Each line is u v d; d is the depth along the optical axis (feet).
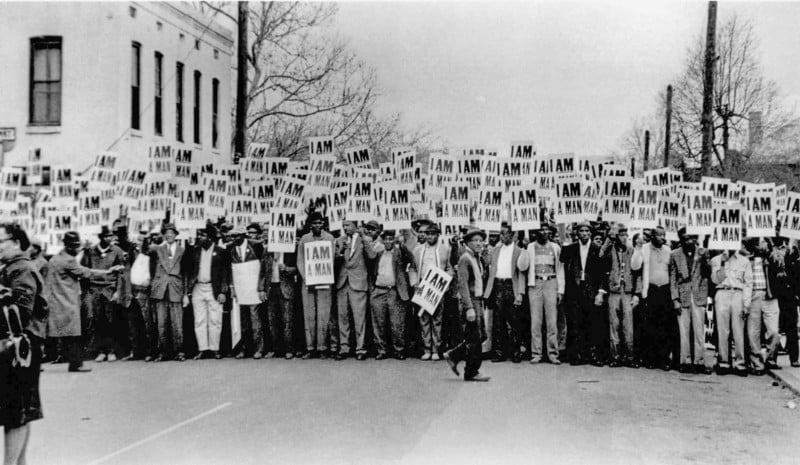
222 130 99.96
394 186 47.80
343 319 48.16
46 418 30.81
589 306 46.14
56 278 43.60
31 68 78.18
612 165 49.03
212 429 28.71
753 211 44.98
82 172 76.23
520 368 44.39
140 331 49.60
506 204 52.60
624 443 27.45
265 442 26.76
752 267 44.45
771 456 26.37
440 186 51.96
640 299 45.68
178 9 87.92
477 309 39.45
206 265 48.80
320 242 47.67
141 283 48.78
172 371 43.24
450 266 47.60
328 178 52.29
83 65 76.64
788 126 141.59
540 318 46.68
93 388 37.73
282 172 53.42
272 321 48.98
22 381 23.13
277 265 48.65
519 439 27.37
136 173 57.77
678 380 41.34
